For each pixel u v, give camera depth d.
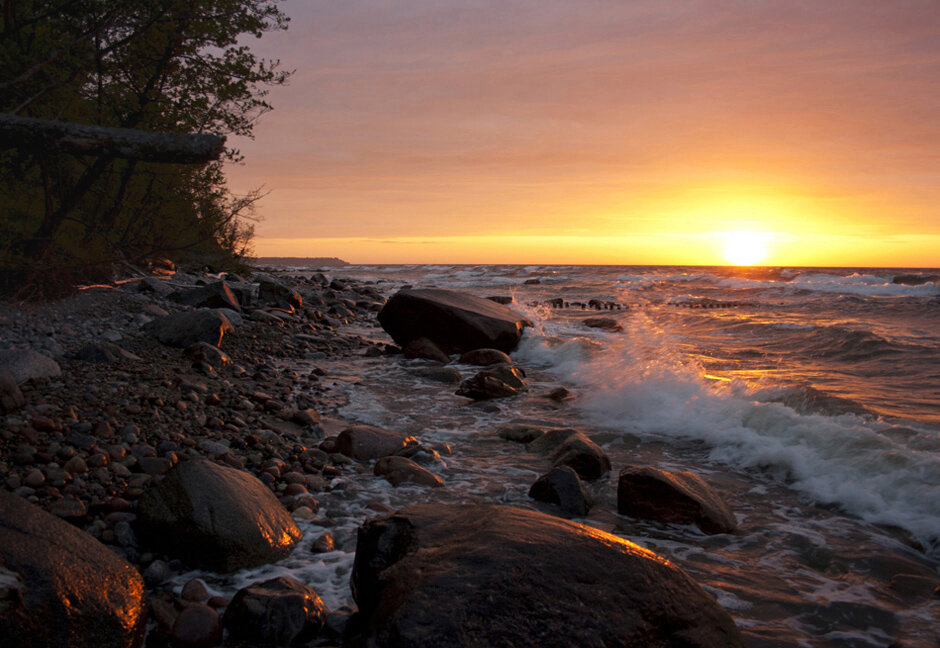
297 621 2.98
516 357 12.30
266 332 12.13
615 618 2.46
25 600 2.47
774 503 5.16
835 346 13.57
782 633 3.25
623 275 56.25
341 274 62.38
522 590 2.47
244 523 3.79
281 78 11.81
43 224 9.43
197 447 5.38
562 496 4.89
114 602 2.77
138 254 12.48
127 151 4.08
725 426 6.92
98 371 7.14
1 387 5.30
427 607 2.38
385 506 4.78
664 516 4.68
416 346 11.55
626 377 9.38
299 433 6.52
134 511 4.09
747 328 17.08
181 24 10.16
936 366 11.33
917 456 5.44
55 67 8.37
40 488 4.14
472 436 6.88
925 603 3.57
